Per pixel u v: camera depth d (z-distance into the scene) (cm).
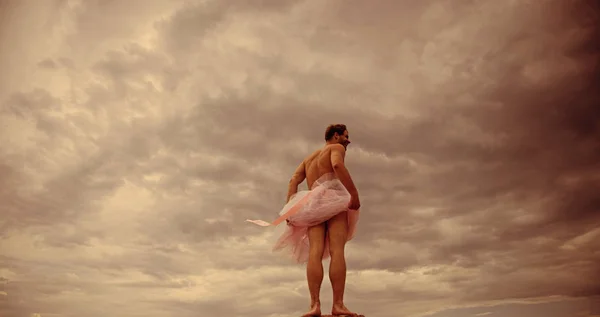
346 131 355
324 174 332
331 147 335
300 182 357
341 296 305
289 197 351
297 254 345
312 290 307
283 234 338
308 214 317
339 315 295
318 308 298
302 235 341
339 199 318
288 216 324
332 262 312
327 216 318
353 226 327
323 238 323
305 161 358
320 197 320
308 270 312
